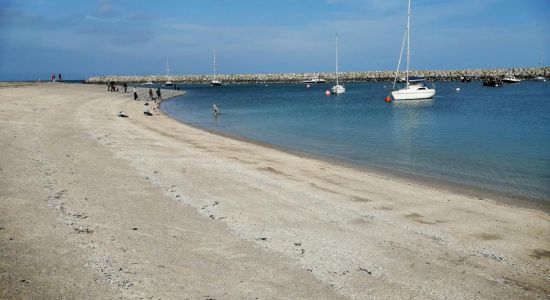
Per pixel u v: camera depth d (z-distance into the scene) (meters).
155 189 12.38
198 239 8.91
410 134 29.86
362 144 25.41
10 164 13.84
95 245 8.13
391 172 17.62
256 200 12.06
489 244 9.55
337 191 13.64
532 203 13.32
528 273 8.20
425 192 13.99
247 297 6.71
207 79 172.62
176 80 171.88
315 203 12.10
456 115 43.25
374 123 37.12
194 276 7.27
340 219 10.80
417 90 60.69
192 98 77.12
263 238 9.19
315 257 8.37
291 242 9.06
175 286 6.87
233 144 23.84
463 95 75.00
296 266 7.92
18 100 38.47
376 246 9.12
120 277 7.00
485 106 53.16
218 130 31.80
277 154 21.09
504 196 14.10
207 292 6.78
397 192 13.85
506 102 58.81
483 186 15.40
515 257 8.91
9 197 10.49
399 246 9.18
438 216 11.43
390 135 29.44
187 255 8.09
